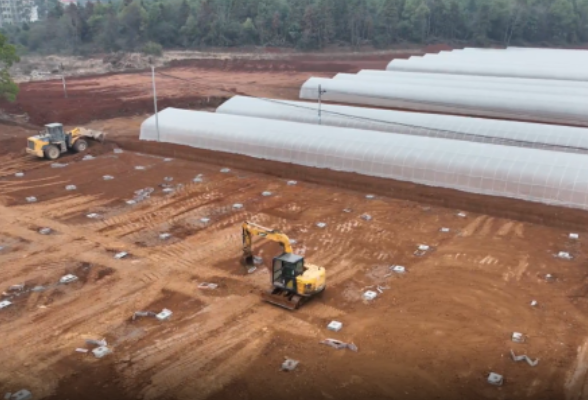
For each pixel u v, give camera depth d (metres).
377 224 28.30
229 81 74.56
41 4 182.25
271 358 17.42
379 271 23.16
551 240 26.06
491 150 33.12
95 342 18.28
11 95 48.50
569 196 29.36
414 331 18.72
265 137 39.72
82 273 23.17
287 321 19.52
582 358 17.09
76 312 20.19
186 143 43.19
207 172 37.50
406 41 111.50
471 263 23.69
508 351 17.52
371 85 59.75
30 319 19.70
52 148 39.81
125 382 16.36
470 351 17.59
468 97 54.00
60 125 40.47
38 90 64.94
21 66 86.19
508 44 121.88
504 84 59.81
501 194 31.28
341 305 20.55
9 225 28.31
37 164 39.19
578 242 25.81
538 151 32.69
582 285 21.67
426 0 118.12
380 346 17.95
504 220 28.73
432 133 41.66
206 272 23.20
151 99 59.75
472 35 118.81
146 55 91.38
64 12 110.75
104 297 21.25
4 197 32.56
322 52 101.31
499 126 40.66
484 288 21.48
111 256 24.78
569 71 67.38
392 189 33.00
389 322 19.31
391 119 43.97
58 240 26.50
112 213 30.03
